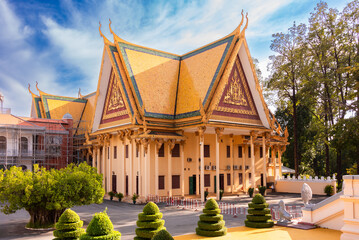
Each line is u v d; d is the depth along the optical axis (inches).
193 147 1732.3
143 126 1533.0
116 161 1784.0
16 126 1923.0
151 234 690.2
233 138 1935.3
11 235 881.5
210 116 1494.8
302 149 2598.4
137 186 1594.5
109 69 1809.8
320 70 2022.6
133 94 1606.8
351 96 1726.1
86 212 1309.1
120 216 1176.8
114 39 1695.4
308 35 2012.8
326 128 1927.9
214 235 781.3
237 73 1679.4
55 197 912.3
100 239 578.9
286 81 2082.9
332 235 776.3
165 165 1612.9
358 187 682.8
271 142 2022.6
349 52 1956.2
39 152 2041.1
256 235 783.1
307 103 2038.6
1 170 944.9
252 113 1742.1
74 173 981.2
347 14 1918.1
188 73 1764.3
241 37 1601.9
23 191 914.7
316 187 1790.1
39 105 2672.2
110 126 1802.4
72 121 2428.6
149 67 1736.0
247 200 1552.7
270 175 2176.4
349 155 1697.8
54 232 717.9
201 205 1378.0
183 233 842.8
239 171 1948.8
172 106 1704.0
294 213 1137.4
